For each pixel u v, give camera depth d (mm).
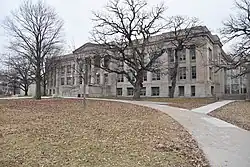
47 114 15055
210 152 7715
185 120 13648
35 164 5895
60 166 5770
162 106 21672
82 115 14617
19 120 12555
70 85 62562
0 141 7961
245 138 9711
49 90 73688
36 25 35062
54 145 7539
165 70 51594
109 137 8648
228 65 33781
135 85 35656
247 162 6758
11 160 6160
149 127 10805
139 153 6859
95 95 56500
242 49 30688
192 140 9148
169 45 50438
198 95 49969
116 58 35812
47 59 38656
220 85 56625
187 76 51938
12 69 56094
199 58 50531
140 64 35844
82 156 6496
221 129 11438
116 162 6102
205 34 47344
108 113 15664
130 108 18938
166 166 5969
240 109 20641
